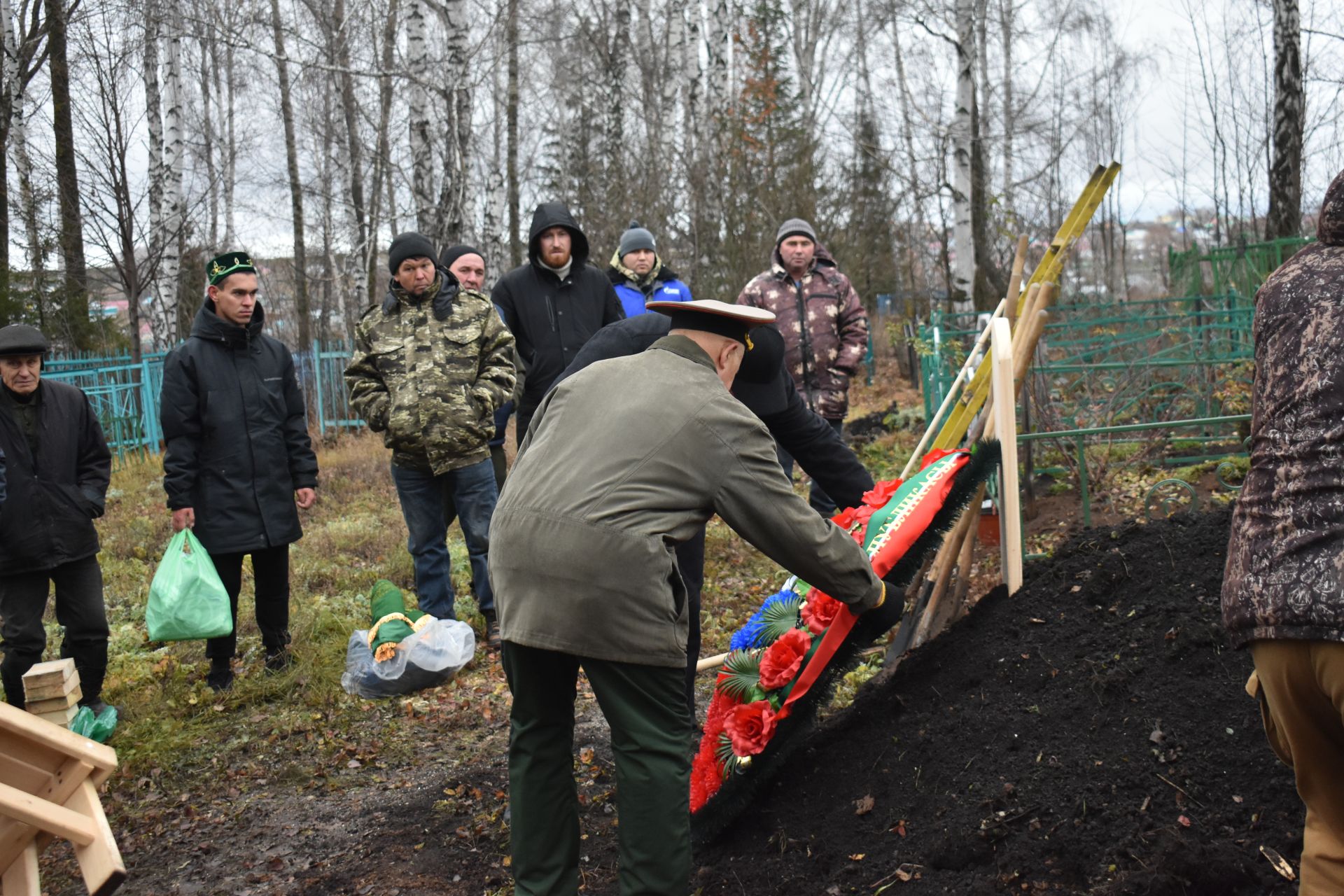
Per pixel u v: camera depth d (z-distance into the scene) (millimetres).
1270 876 2537
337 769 4473
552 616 2652
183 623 4957
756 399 3742
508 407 7004
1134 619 3361
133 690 5352
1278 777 2752
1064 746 3061
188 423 5168
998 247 17359
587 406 2795
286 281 26844
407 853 3691
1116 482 7266
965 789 3068
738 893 3102
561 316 6047
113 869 2479
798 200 15578
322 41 15844
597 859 3492
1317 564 2008
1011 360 3709
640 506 2637
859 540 3512
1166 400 8453
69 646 4922
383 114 19328
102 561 8188
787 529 2744
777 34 20172
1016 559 3750
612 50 23422
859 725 3590
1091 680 3197
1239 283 13266
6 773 2598
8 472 4637
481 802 3996
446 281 5680
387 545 8156
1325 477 2035
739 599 6398
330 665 5512
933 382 9656
